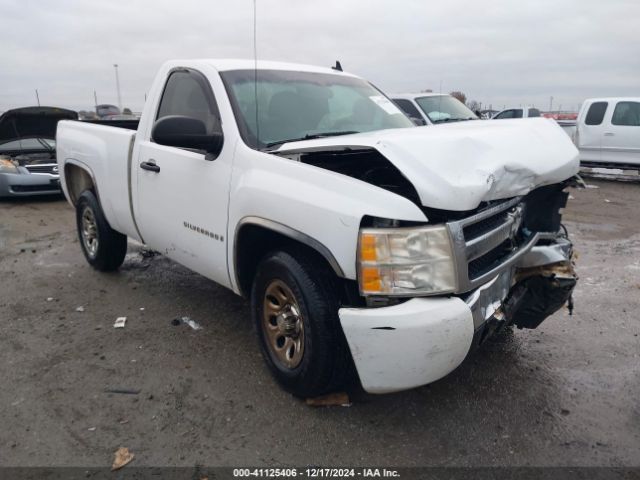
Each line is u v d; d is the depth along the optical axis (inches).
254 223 119.8
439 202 94.0
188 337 154.7
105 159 184.5
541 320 136.6
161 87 165.5
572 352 147.7
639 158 482.6
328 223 104.0
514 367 139.1
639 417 117.9
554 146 122.2
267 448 106.9
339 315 102.2
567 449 107.1
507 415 118.3
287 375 121.9
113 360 141.0
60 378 131.9
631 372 137.2
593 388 129.5
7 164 372.8
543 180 113.7
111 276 208.8
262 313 128.8
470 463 103.1
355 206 101.0
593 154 508.7
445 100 420.8
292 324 119.0
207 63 152.2
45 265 224.5
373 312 99.1
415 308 97.3
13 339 153.3
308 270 112.6
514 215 121.4
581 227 311.7
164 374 134.1
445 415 118.1
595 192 445.1
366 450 106.6
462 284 98.3
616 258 244.4
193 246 147.0
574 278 127.2
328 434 111.3
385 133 117.6
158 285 198.4
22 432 110.8
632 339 156.3
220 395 125.0
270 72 154.7
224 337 154.8
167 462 102.7
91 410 118.7
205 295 188.1
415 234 97.0
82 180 217.8
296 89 153.5
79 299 184.4
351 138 110.8
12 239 271.7
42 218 326.6
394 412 118.9
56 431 111.3
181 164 146.8
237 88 142.6
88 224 213.2
